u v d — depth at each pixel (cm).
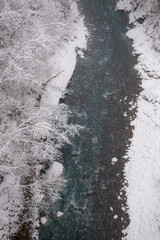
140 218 680
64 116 853
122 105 987
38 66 845
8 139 570
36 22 744
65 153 823
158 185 735
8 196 635
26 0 708
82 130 897
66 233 649
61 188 732
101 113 960
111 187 755
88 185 755
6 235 575
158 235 639
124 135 892
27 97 813
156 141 845
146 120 917
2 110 682
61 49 1096
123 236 654
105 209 706
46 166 766
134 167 795
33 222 645
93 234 656
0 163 602
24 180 693
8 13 588
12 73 607
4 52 591
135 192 735
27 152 719
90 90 1035
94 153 838
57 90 960
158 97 957
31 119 622
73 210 695
